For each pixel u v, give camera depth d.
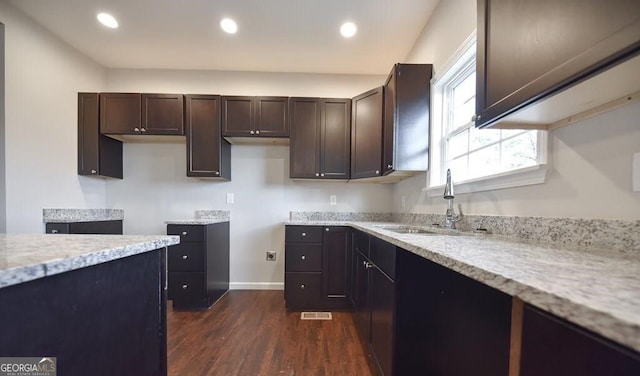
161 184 3.31
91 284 0.74
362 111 2.86
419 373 1.27
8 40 2.27
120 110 2.95
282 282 3.31
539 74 0.83
